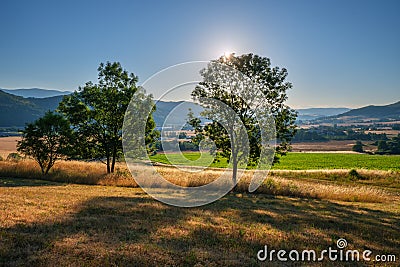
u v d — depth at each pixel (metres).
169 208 11.50
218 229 8.71
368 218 11.84
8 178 20.14
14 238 7.00
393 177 26.88
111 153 23.50
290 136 20.30
